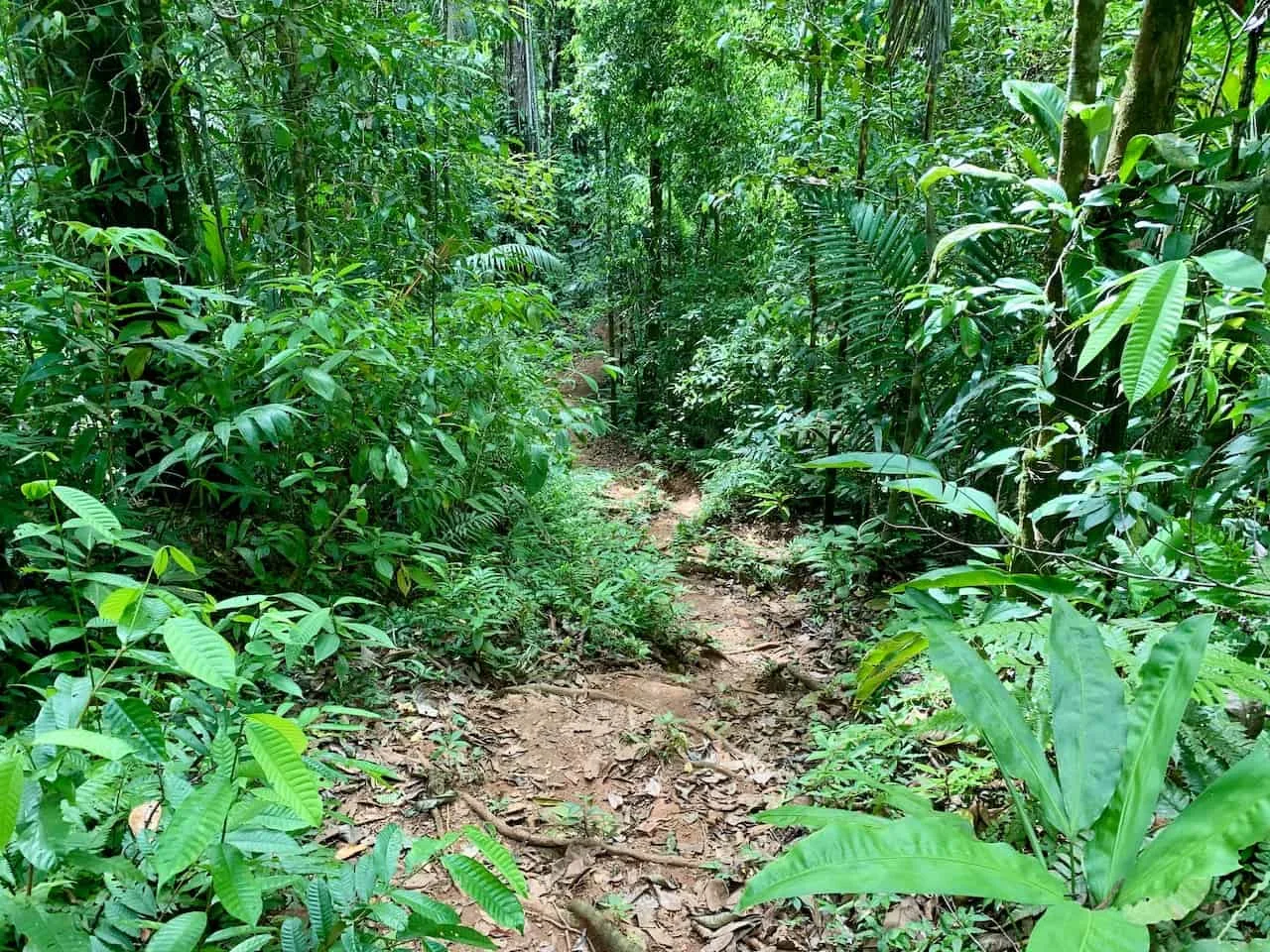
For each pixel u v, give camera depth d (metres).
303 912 1.65
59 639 1.43
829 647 3.88
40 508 2.41
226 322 3.13
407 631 3.19
